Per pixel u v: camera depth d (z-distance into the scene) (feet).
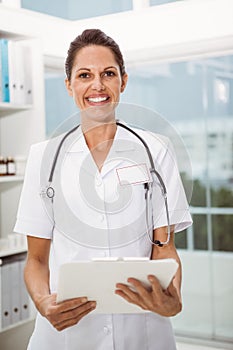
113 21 12.10
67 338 4.72
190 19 11.21
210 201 11.49
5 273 9.61
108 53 4.34
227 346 11.32
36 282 4.64
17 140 10.72
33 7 11.97
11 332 10.67
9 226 10.71
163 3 11.75
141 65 12.10
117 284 3.88
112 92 4.33
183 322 11.93
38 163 4.69
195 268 11.71
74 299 4.01
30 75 10.41
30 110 10.53
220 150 11.34
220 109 11.30
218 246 11.44
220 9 10.82
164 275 3.82
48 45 11.76
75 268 3.71
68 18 12.66
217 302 11.50
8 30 10.09
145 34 11.76
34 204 4.70
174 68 11.74
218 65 11.23
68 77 4.52
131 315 4.67
